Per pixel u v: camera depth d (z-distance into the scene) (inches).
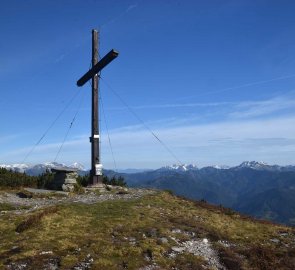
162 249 791.7
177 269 722.2
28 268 655.1
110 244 784.9
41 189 1347.2
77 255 715.4
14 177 1392.7
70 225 892.6
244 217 1238.3
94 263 684.1
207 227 1014.4
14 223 896.3
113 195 1312.7
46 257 699.4
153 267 709.9
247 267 783.7
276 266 800.9
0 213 997.8
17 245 754.2
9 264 667.4
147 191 1444.4
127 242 813.9
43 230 845.8
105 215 1000.9
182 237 893.8
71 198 1222.3
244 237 987.3
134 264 702.5
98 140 1448.1
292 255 868.6
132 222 952.9
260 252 860.0
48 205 1098.1
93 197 1251.2
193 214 1152.2
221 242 920.3
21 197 1213.1
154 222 978.7
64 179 1333.7
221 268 767.1
